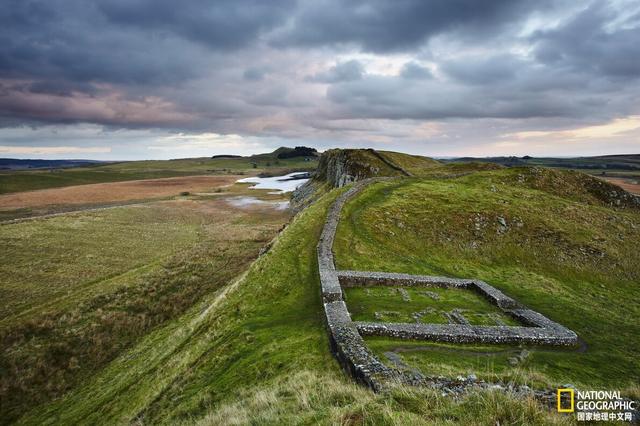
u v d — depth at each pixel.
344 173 82.44
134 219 70.06
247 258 47.31
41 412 22.05
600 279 33.78
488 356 16.30
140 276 39.06
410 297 23.58
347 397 9.61
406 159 93.88
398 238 36.59
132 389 20.67
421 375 11.95
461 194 48.59
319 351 16.06
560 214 45.38
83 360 26.75
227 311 23.39
